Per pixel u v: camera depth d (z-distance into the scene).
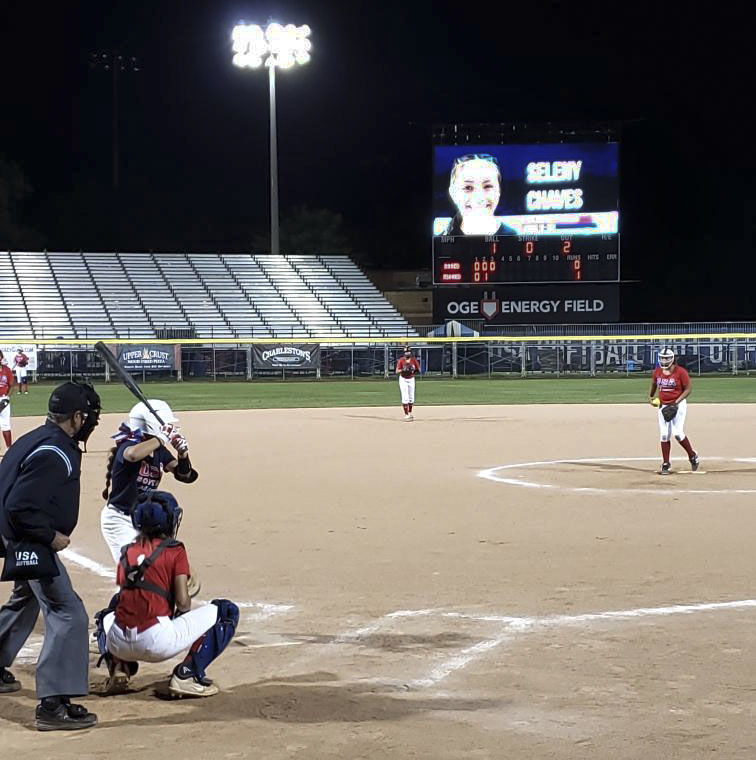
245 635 8.02
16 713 6.50
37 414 32.56
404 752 5.64
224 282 60.97
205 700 6.61
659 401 17.17
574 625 8.20
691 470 17.61
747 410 31.20
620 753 5.58
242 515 13.46
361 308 60.38
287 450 21.20
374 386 48.00
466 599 9.05
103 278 59.34
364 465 18.69
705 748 5.64
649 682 6.79
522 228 54.38
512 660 7.31
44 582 6.24
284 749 5.72
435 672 7.07
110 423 27.84
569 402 36.31
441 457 19.88
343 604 8.93
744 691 6.59
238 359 54.34
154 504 6.66
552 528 12.41
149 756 5.67
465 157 54.25
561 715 6.19
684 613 8.53
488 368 55.78
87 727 6.15
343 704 6.46
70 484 6.24
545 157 54.06
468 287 55.59
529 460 19.30
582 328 54.84
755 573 9.98
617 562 10.51
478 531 12.26
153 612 6.49
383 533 12.17
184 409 34.03
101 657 7.00
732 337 54.31
